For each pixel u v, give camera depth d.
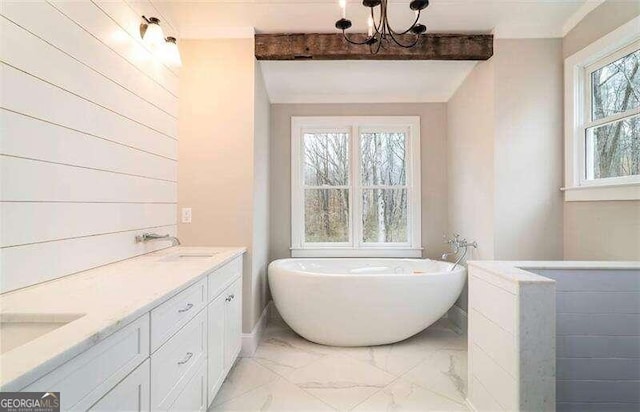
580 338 1.54
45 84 1.22
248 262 2.47
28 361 0.63
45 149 1.22
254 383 2.01
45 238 1.22
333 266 3.30
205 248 2.38
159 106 2.17
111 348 0.84
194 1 2.20
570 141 2.34
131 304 0.97
